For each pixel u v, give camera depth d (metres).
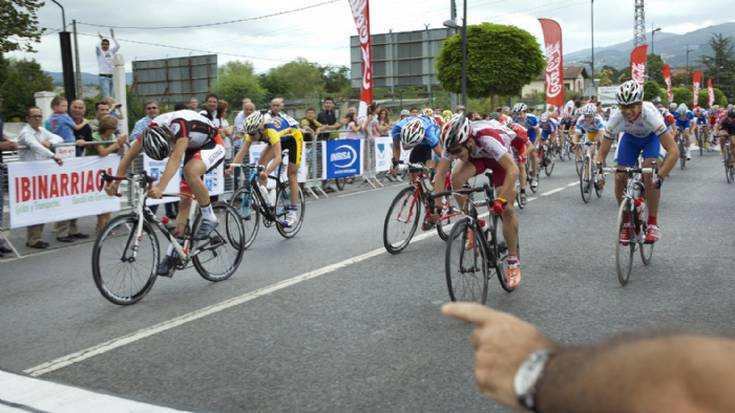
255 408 2.96
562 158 19.11
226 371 3.43
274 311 4.53
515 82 28.47
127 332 4.15
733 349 0.37
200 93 27.64
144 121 8.52
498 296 4.86
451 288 4.28
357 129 13.66
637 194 5.66
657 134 5.66
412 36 29.25
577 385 0.42
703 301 4.60
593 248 6.54
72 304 4.88
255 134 6.99
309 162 11.63
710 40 97.69
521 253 6.36
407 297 4.83
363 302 4.71
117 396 3.13
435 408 2.92
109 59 14.88
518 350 0.52
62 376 3.42
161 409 2.96
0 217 6.85
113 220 4.66
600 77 83.56
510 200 4.73
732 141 12.41
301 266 5.95
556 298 4.76
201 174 5.21
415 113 13.91
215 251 5.43
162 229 5.02
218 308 4.64
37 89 29.73
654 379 0.37
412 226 6.69
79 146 7.95
